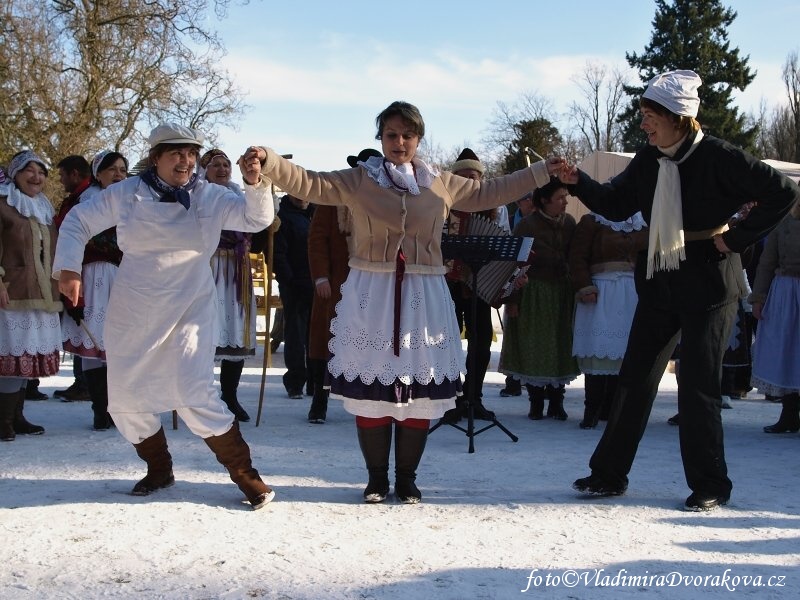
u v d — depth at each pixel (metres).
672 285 4.65
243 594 3.31
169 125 4.47
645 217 4.83
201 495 4.72
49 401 8.40
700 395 4.62
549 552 3.85
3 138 22.42
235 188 6.72
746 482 5.27
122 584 3.40
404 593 3.34
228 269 6.87
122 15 24.17
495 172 56.41
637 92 56.06
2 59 22.55
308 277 8.53
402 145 4.55
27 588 3.36
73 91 23.72
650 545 3.97
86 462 5.53
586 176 4.91
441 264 4.67
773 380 7.19
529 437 6.72
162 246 4.44
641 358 4.77
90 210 4.47
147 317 4.42
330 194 4.53
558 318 7.43
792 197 4.42
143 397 4.46
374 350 4.48
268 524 4.20
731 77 53.72
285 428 6.93
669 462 5.84
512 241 6.21
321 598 3.28
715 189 4.55
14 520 4.16
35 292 6.30
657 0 55.69
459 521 4.31
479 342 7.27
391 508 4.54
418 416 4.55
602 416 7.44
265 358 7.01
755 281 7.38
